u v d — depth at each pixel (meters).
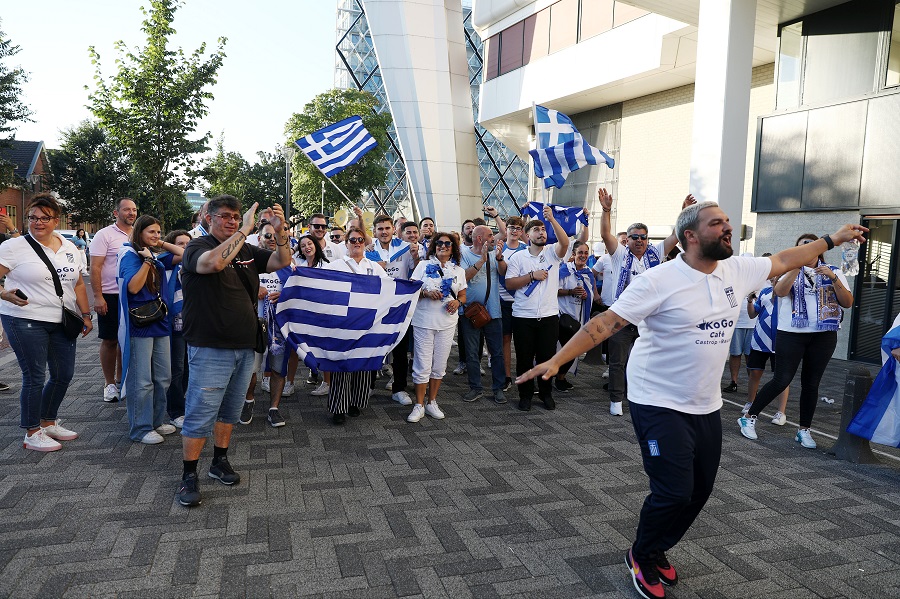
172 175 11.70
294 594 2.70
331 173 7.75
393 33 31.14
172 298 5.12
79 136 34.38
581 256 7.45
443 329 5.64
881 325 9.57
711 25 9.85
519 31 19.31
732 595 2.81
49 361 4.53
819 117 10.27
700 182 10.05
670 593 2.81
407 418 5.62
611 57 15.71
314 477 4.12
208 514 3.48
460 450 4.78
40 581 2.72
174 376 5.21
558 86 17.61
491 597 2.73
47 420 4.61
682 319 2.64
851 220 9.87
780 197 10.93
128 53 11.10
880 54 9.52
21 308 4.30
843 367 9.29
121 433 4.90
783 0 9.95
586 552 3.16
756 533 3.45
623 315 2.66
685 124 15.98
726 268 2.73
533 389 6.17
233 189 30.20
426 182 31.44
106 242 5.71
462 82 32.56
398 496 3.83
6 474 3.96
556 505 3.75
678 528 2.90
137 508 3.52
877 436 4.57
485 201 46.09
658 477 2.70
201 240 3.64
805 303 5.03
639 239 5.82
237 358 3.78
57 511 3.44
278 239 3.82
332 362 5.25
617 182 18.08
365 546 3.16
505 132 22.75
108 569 2.85
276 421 5.30
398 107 31.25
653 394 2.75
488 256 6.37
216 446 3.98
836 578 2.98
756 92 14.05
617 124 18.05
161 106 11.08
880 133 9.40
